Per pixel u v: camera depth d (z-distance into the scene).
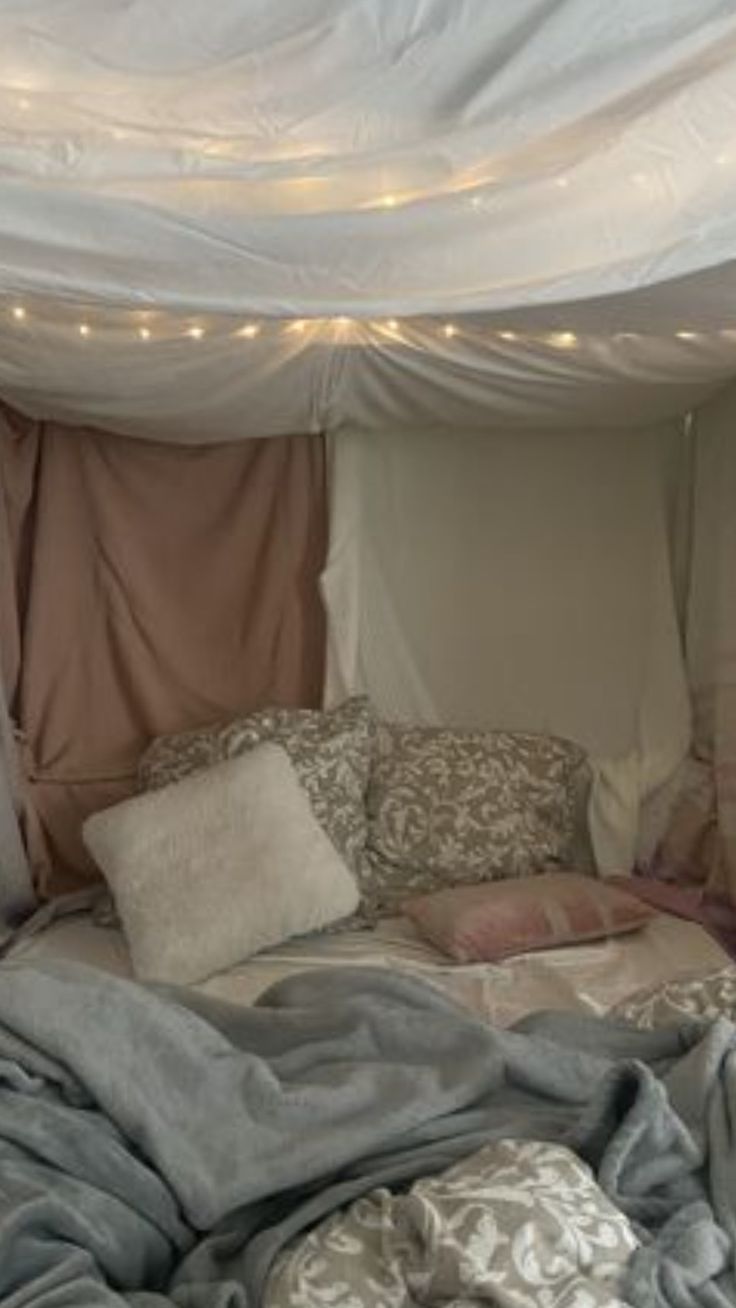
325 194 1.38
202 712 3.03
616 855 2.88
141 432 2.78
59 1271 1.30
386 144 1.34
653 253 1.43
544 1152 1.39
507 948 2.38
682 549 2.91
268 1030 1.77
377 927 2.59
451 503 3.04
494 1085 1.59
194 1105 1.53
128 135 1.30
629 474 2.94
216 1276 1.38
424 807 2.73
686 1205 1.41
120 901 2.45
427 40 1.26
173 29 1.23
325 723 2.80
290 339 2.24
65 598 2.95
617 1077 1.48
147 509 2.99
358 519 3.01
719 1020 1.66
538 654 3.03
